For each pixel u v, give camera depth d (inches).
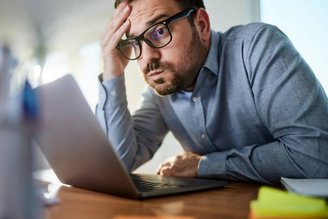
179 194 23.3
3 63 9.8
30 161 9.7
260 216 13.2
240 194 23.5
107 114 40.6
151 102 49.1
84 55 58.1
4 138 9.3
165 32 37.9
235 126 40.9
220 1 63.1
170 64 38.2
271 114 34.6
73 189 26.0
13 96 9.5
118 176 20.8
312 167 30.0
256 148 32.6
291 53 35.9
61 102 20.8
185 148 48.1
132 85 59.5
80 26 56.1
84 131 20.8
